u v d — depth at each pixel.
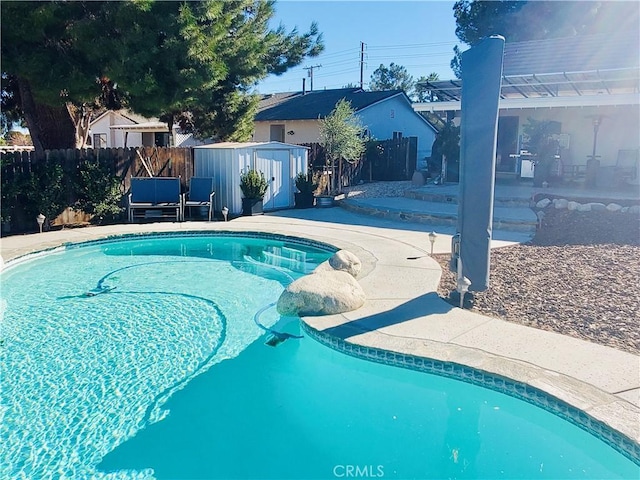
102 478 3.56
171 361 5.41
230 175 14.62
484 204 5.92
